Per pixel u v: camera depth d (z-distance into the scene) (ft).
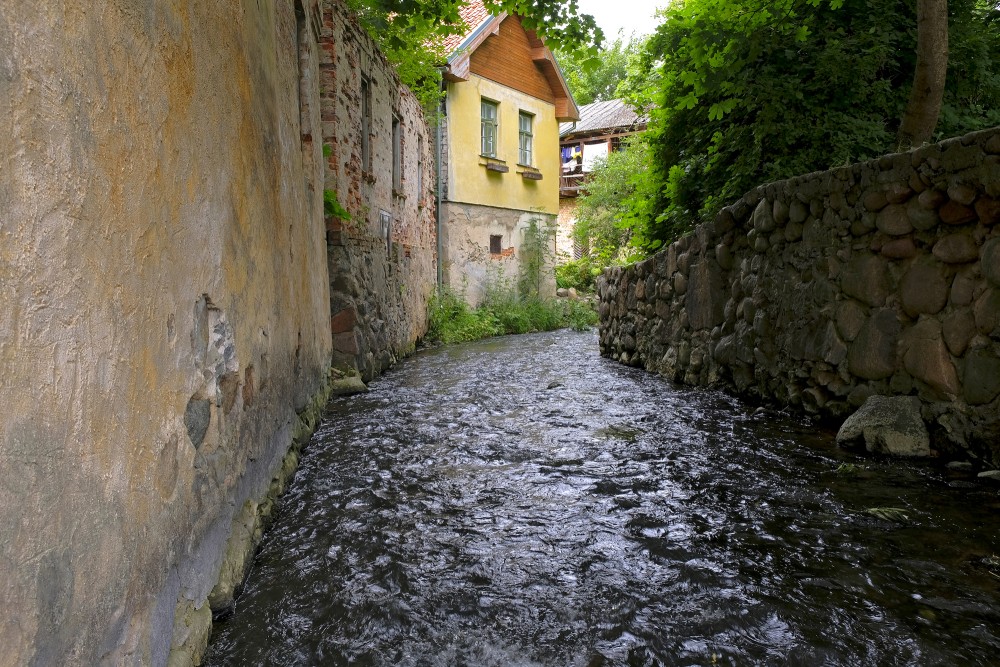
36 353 3.67
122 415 4.76
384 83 31.48
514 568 8.66
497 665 6.54
